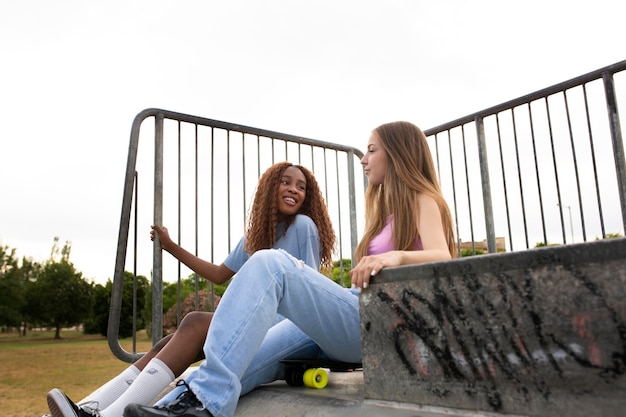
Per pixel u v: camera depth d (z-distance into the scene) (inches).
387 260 49.6
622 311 33.5
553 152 103.3
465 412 40.9
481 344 40.4
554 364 36.4
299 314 57.2
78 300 2112.5
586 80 98.7
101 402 61.7
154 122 107.7
